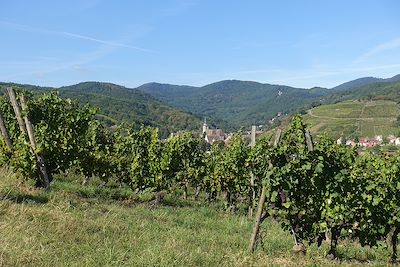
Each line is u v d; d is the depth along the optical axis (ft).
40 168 41.37
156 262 22.24
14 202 30.78
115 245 24.67
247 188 64.13
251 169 52.26
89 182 64.44
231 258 26.27
